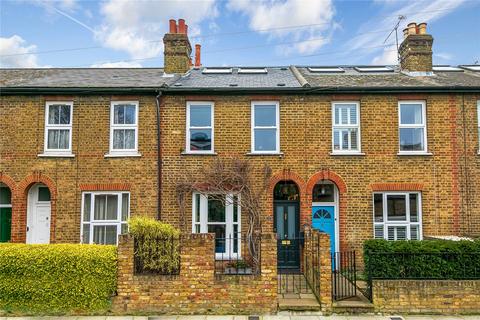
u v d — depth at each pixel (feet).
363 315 26.48
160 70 52.03
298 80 44.27
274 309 26.66
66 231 39.22
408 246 27.94
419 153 39.75
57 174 39.86
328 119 40.47
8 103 40.86
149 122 40.57
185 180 39.50
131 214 39.32
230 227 39.42
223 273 27.81
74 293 26.45
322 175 39.50
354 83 42.52
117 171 39.91
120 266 26.94
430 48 47.88
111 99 40.98
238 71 51.01
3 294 26.58
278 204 40.40
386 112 40.45
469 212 39.11
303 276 36.52
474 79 44.32
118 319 25.85
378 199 39.93
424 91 40.09
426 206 39.14
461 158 39.81
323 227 40.27
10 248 27.40
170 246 27.45
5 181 39.70
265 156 39.88
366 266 29.14
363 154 39.73
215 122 40.50
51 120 41.24
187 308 26.73
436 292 26.84
